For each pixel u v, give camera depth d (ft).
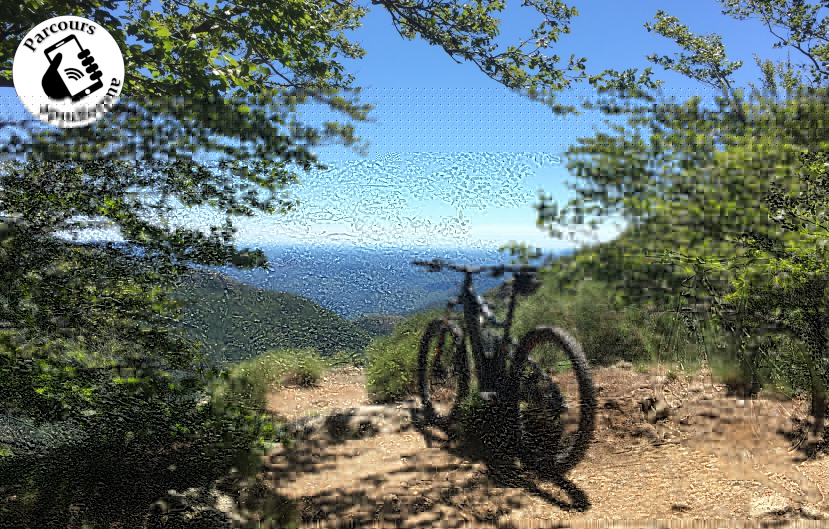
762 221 7.32
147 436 7.67
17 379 7.29
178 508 6.86
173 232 8.22
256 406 8.10
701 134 8.63
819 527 6.17
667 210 8.05
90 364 7.59
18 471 7.13
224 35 15.30
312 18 17.02
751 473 7.10
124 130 8.13
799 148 7.73
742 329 7.66
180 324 8.22
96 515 6.70
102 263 7.95
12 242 7.56
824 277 7.12
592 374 7.95
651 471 7.24
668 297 7.94
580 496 6.98
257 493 7.20
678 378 7.90
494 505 6.98
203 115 8.50
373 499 7.00
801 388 7.62
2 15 9.55
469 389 8.61
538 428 8.00
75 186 7.93
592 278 8.12
